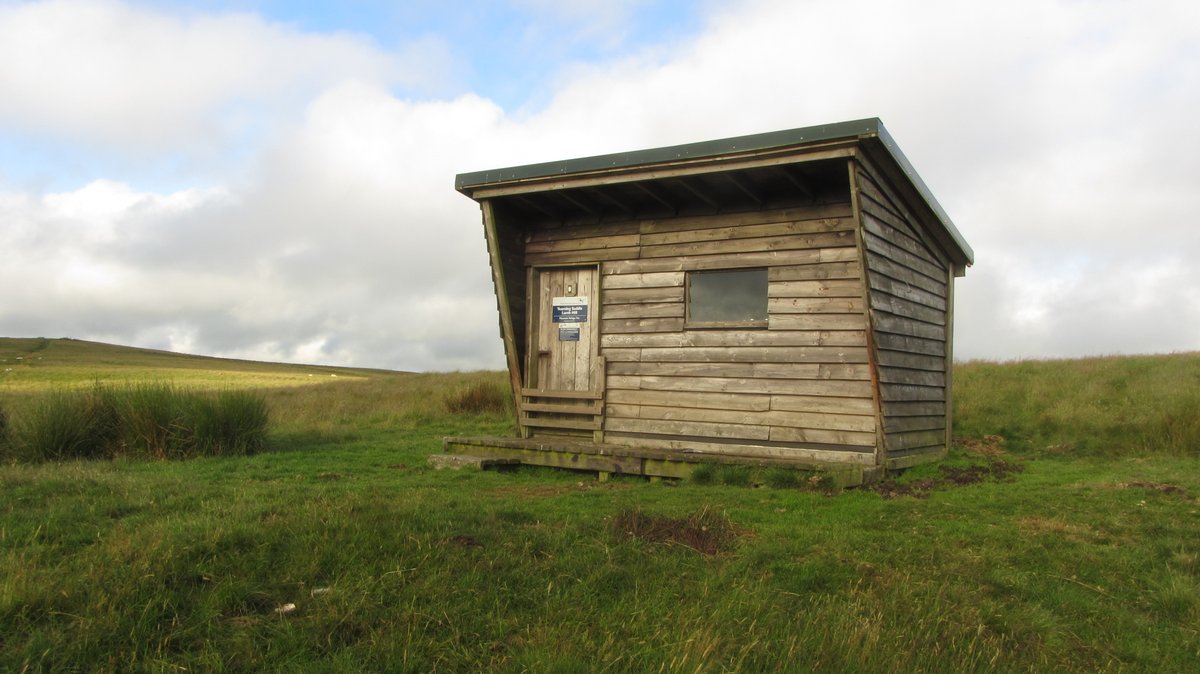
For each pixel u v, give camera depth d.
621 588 4.94
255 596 4.52
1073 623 4.67
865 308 8.74
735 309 9.92
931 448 11.02
